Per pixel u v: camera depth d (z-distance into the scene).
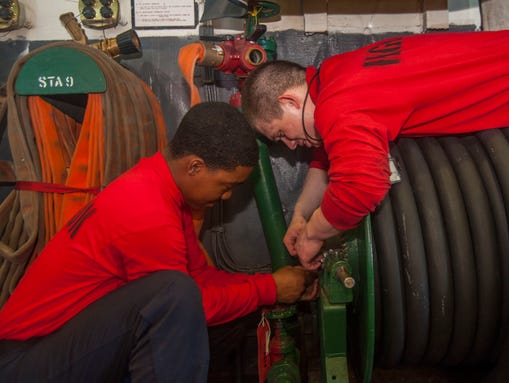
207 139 1.13
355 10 2.00
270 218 1.82
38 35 1.99
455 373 1.73
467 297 1.21
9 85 1.57
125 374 1.19
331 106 1.18
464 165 1.28
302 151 2.04
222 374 1.90
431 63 1.22
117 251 1.15
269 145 2.03
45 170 1.63
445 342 1.27
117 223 1.12
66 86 1.57
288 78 1.40
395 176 1.21
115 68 1.64
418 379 1.71
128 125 1.62
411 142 1.37
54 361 1.10
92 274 1.17
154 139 1.70
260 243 2.04
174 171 1.18
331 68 1.35
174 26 2.00
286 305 1.50
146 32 2.01
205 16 1.76
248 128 1.19
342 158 1.12
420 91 1.20
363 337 1.27
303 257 1.37
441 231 1.21
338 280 1.25
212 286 1.36
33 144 1.61
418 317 1.21
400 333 1.23
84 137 1.61
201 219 1.80
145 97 1.69
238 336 1.67
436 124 1.33
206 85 2.01
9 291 1.64
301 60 2.01
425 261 1.20
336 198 1.15
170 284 1.10
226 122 1.15
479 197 1.23
